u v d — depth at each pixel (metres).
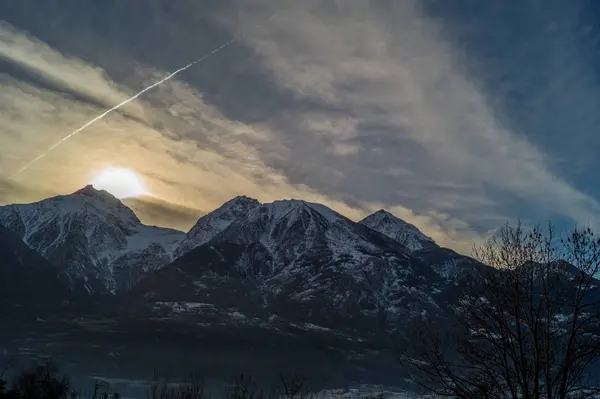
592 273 22.50
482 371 23.31
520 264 23.73
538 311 22.95
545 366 22.38
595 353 21.70
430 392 23.70
